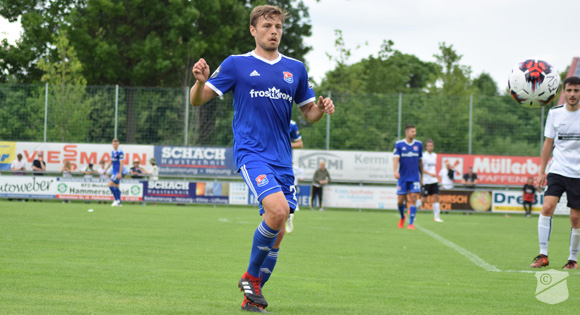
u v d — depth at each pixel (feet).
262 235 18.81
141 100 96.27
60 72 126.31
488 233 57.52
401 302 21.71
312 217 77.41
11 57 153.07
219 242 41.47
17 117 96.73
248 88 20.02
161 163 96.02
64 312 17.75
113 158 87.30
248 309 19.03
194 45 142.20
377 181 96.07
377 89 183.42
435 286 25.67
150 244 38.75
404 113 96.27
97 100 96.68
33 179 94.63
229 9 157.89
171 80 150.51
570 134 32.27
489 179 96.17
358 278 27.50
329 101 20.49
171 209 83.61
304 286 24.88
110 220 57.98
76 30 142.72
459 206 95.91
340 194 95.81
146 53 140.36
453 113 96.02
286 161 20.33
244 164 19.65
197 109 96.27
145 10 144.46
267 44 20.26
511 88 33.76
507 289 25.11
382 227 61.62
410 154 60.70
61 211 68.64
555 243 48.65
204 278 25.86
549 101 33.40
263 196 18.81
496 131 96.27
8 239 38.34
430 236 51.96
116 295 21.15
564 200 97.40
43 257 30.63
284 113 20.35
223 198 95.96
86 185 95.04
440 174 95.61
